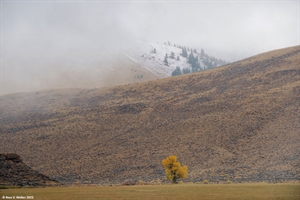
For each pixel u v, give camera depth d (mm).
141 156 149750
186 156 142375
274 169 117438
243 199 67688
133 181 122000
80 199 68938
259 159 127562
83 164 149750
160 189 85062
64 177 136875
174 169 111875
